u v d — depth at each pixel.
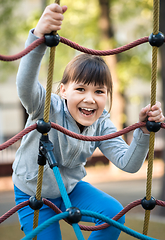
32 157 1.84
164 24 5.29
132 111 12.62
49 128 1.54
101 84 1.77
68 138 1.78
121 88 8.49
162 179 5.72
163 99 5.56
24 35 8.47
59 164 1.88
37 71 1.54
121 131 1.66
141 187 7.93
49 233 1.80
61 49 9.17
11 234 4.34
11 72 9.32
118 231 1.80
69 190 1.94
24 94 1.57
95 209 1.85
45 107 1.53
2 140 11.88
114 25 9.81
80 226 1.72
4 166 9.85
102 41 8.15
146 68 8.52
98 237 1.78
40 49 1.49
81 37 8.89
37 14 8.12
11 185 8.64
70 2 8.91
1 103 12.27
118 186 8.15
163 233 4.23
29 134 1.81
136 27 9.37
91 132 1.91
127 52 8.52
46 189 1.86
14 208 1.66
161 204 1.71
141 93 13.06
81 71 1.74
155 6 1.58
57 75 9.38
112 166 9.88
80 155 1.88
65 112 1.82
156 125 1.64
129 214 5.38
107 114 2.02
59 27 1.44
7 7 8.20
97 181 8.84
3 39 8.48
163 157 5.76
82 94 1.75
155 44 1.59
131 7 8.52
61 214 1.34
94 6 9.00
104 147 2.00
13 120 12.39
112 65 8.21
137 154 1.78
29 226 1.84
